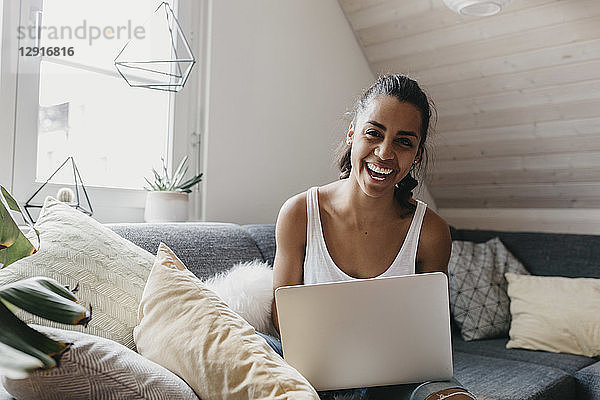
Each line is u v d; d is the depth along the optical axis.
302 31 2.88
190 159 2.46
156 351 1.13
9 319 0.67
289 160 2.83
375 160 1.46
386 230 1.64
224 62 2.53
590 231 3.17
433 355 1.27
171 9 2.28
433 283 1.25
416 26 2.90
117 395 0.96
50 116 2.07
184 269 1.30
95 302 1.34
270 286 1.77
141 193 2.31
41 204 2.00
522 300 2.59
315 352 1.23
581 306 2.44
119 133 2.27
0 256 0.96
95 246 1.45
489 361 2.21
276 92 2.76
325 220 1.66
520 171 3.22
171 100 2.40
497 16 2.63
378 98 1.48
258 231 2.25
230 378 1.02
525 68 2.76
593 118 2.76
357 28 3.13
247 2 2.62
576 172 3.04
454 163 3.41
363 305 1.24
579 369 2.22
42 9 2.03
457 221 3.75
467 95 3.04
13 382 0.91
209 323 1.11
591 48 2.52
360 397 1.39
